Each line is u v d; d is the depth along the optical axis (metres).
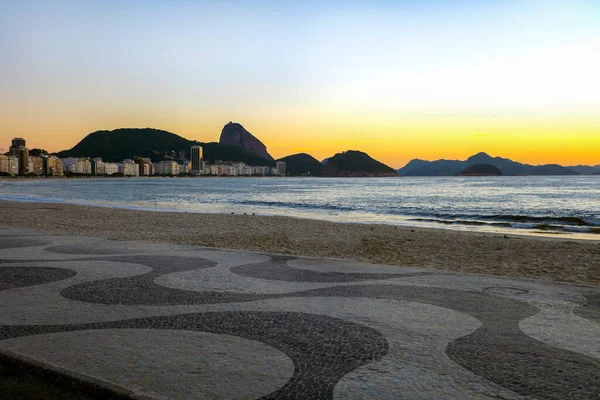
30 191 88.75
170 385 3.92
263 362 4.52
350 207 43.59
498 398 3.78
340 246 17.45
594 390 3.94
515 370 4.37
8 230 18.58
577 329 5.70
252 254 12.19
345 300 7.14
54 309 6.51
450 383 4.06
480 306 6.82
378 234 21.02
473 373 4.29
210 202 52.69
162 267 10.08
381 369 4.37
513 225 27.22
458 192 79.12
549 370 4.38
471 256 15.38
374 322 5.93
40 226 23.31
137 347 4.91
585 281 11.58
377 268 10.18
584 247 17.05
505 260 14.59
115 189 103.69
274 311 6.46
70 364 4.36
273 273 9.46
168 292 7.64
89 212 32.97
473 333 5.50
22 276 8.95
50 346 4.90
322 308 6.63
